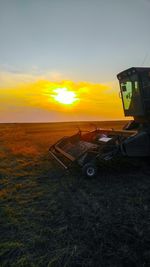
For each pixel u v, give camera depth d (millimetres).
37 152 11234
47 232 3682
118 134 8180
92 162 6691
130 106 8352
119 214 4328
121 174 7191
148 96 7500
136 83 7586
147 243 3320
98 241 3398
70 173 7367
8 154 10727
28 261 2961
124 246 3250
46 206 4770
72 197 5293
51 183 6383
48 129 30703
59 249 3213
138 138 7000
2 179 6711
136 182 6398
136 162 8133
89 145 7523
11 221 4078
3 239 3488
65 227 3828
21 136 19266
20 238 3512
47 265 2879
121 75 8461
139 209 4555
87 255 3066
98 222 4012
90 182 6430
